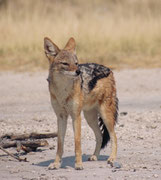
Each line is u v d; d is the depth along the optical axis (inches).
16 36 2194.9
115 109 772.0
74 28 2191.2
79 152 705.6
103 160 765.3
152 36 2228.1
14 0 3083.2
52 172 685.3
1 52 2070.6
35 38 2142.0
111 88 763.4
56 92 702.5
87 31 2202.3
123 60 1956.2
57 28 2199.8
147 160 741.9
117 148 833.5
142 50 2079.2
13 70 1856.5
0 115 1152.8
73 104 703.7
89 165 726.5
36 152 826.2
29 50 2070.6
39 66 1897.1
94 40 2132.1
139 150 813.9
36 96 1440.7
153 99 1338.6
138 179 629.9
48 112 1178.0
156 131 952.9
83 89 717.3
